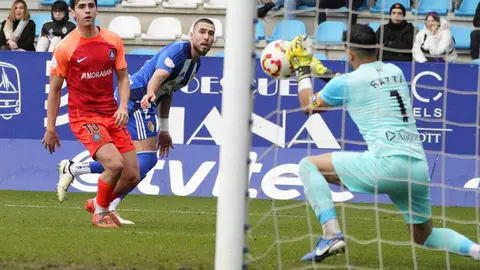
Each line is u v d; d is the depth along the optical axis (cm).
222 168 1439
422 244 1820
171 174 3550
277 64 1823
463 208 3328
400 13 3384
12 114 3603
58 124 3575
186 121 3541
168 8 4697
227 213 1431
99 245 1992
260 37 4069
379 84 1752
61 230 2288
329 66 3394
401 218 2936
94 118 2284
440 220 2942
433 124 3347
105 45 2239
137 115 2588
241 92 1439
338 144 3422
